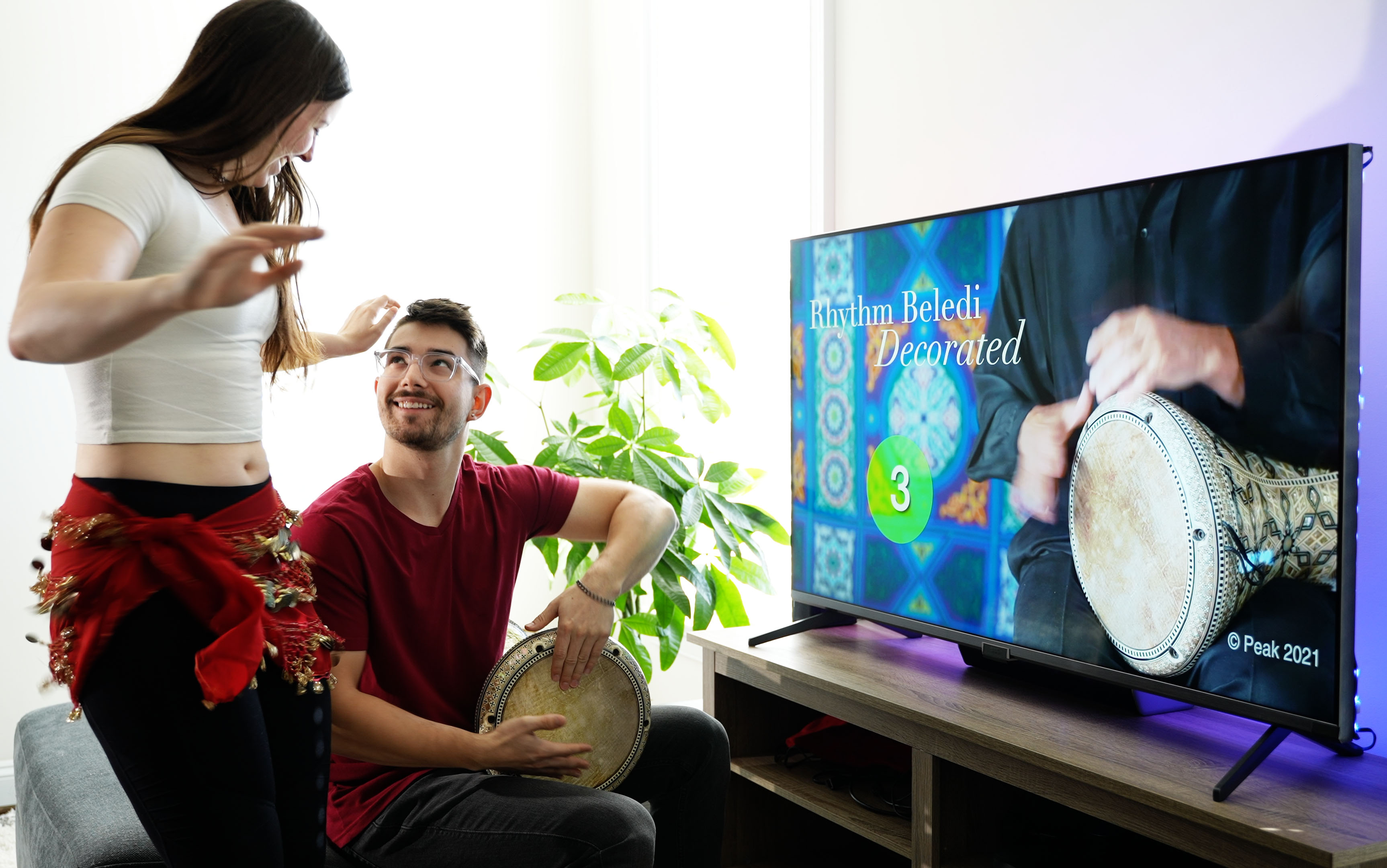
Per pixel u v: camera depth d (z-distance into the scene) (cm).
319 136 361
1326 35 169
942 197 244
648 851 152
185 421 118
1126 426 164
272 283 92
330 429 361
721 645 218
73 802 162
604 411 397
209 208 121
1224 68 185
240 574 119
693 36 355
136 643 114
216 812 117
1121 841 164
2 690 316
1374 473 166
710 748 188
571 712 175
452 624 176
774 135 316
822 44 276
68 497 119
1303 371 141
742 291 333
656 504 195
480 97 387
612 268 395
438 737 157
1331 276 138
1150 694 167
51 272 101
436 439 170
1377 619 166
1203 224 153
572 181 404
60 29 320
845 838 235
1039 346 177
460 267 384
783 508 314
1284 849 123
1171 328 157
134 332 94
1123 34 202
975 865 173
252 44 119
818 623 225
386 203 372
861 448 214
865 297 212
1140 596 162
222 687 113
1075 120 211
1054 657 176
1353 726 140
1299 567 142
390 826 157
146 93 331
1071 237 171
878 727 184
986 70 231
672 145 366
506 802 153
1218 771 145
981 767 164
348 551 164
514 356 394
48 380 319
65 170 114
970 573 191
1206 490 153
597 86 400
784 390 315
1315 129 171
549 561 268
